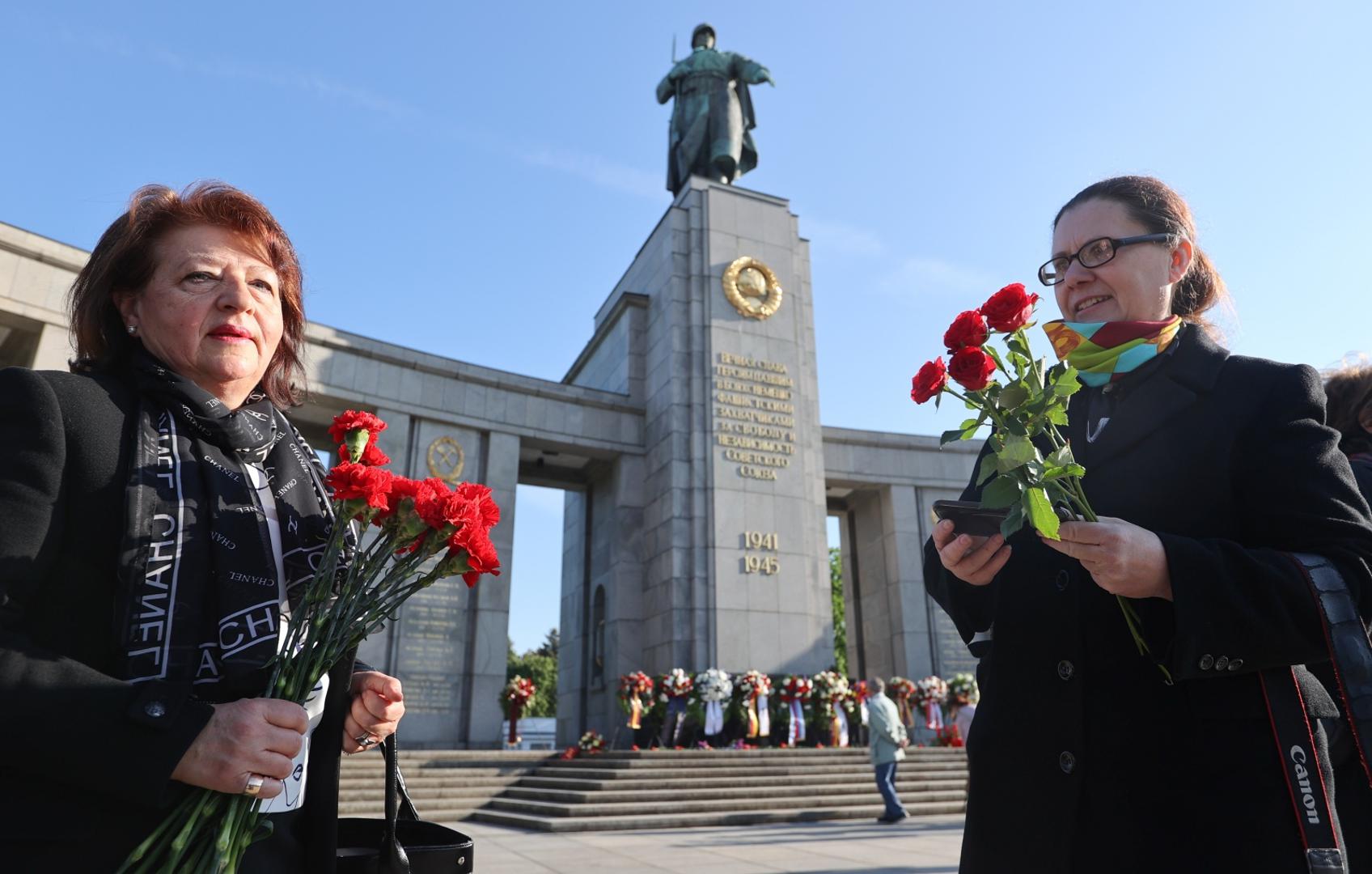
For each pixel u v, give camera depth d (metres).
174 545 1.54
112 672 1.45
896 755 11.55
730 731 17.42
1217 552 1.45
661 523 20.41
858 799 12.88
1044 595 1.80
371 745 1.96
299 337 2.25
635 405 22.17
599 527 22.67
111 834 1.35
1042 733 1.70
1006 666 1.83
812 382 23.06
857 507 26.66
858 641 25.83
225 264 1.86
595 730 20.52
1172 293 2.21
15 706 1.27
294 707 1.45
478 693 18.11
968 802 1.85
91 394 1.60
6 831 1.29
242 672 1.53
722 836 9.99
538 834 10.52
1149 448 1.77
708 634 19.11
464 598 18.78
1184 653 1.41
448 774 13.82
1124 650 1.65
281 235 2.06
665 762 13.81
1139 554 1.44
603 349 24.89
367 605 1.67
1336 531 1.51
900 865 7.36
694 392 21.03
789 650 19.47
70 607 1.46
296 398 2.32
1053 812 1.62
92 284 1.85
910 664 23.08
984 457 1.71
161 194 1.91
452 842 1.96
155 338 1.82
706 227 22.56
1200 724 1.52
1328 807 1.40
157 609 1.49
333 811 1.71
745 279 22.33
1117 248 1.93
